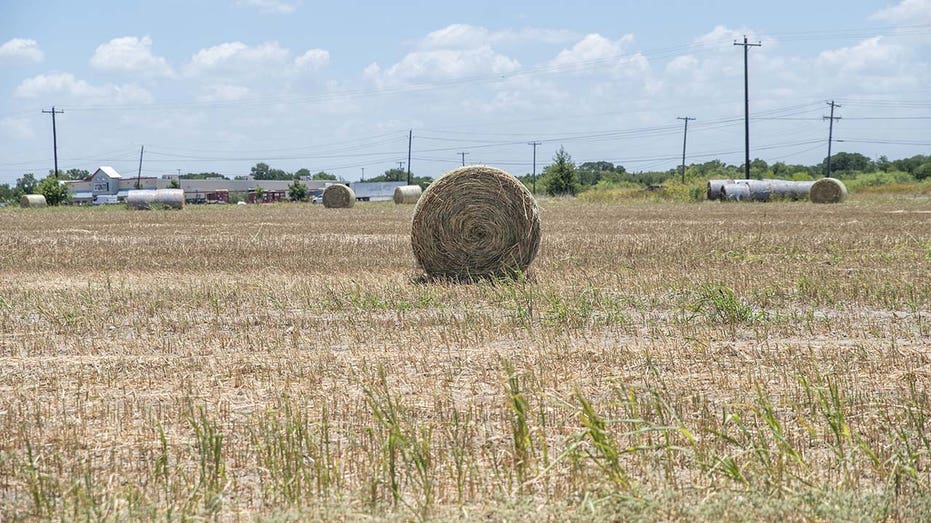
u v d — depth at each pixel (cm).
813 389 783
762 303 1273
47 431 699
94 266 1802
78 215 4375
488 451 643
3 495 579
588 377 848
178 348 1014
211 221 3544
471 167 1678
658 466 607
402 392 799
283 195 11125
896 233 2411
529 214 1666
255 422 714
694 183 6266
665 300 1302
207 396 796
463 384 826
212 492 555
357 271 1691
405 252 2012
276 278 1579
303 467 582
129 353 993
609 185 8888
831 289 1352
